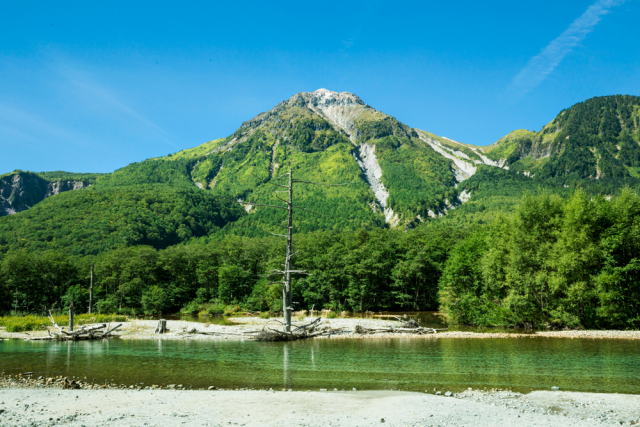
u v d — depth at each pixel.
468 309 55.69
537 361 27.22
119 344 36.78
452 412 15.72
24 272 95.88
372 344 35.62
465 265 61.06
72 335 40.94
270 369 25.09
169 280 109.06
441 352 30.98
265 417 15.06
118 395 18.86
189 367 25.78
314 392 19.30
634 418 15.15
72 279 102.31
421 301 96.81
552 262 47.22
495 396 18.77
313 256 99.12
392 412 15.72
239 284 103.12
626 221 45.28
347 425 14.06
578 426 14.07
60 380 22.28
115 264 104.31
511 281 51.41
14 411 16.03
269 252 117.75
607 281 43.53
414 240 111.62
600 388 20.23
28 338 41.62
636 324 44.31
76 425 14.04
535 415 15.45
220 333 42.25
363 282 86.56
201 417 15.07
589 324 45.62
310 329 42.22
